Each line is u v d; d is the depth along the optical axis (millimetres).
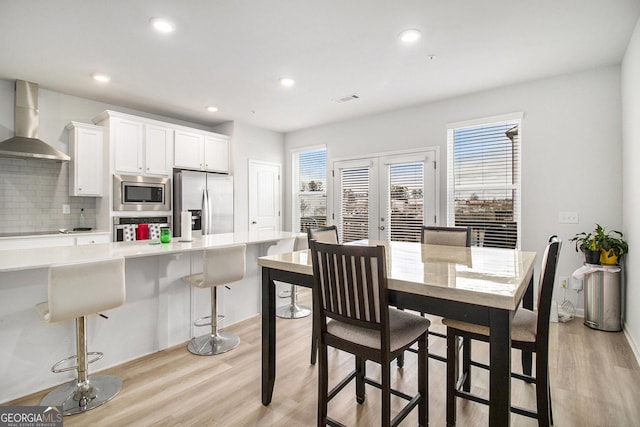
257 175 5562
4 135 3555
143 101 4254
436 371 2301
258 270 3482
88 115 4180
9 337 1951
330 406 1894
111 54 2943
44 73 3367
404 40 2719
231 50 2881
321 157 5582
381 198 4801
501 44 2787
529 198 3633
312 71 3324
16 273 1977
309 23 2467
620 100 3160
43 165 3887
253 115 4898
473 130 4047
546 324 1467
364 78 3500
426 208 4379
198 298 2922
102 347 2336
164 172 4441
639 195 2484
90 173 3926
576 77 3361
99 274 1854
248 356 2541
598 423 1723
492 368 1174
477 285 1255
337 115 4879
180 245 2668
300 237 3434
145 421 1763
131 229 4059
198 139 4832
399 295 1372
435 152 4289
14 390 1959
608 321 2979
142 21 2424
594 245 3041
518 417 1797
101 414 1824
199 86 3732
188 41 2725
